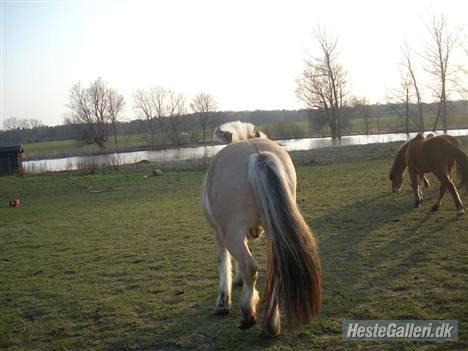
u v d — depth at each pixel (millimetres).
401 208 8836
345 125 54000
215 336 3865
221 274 4434
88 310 4863
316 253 3225
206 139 61781
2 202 17531
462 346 3289
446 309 3902
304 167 20609
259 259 6324
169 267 6316
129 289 5488
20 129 90688
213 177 3764
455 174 8281
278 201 3217
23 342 4191
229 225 3527
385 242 6363
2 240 9742
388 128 54812
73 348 3951
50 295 5562
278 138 53312
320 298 3166
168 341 3885
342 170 17578
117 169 26672
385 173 14992
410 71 40500
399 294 4359
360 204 9758
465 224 6910
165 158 36531
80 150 61500
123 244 8250
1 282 6359
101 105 69188
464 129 43250
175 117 63906
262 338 3682
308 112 55281
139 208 12883
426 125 49125
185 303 4781
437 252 5590
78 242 8859
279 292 3217
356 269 5285
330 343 3504
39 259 7668
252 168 3398
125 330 4211
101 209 13477
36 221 12273
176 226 9516
